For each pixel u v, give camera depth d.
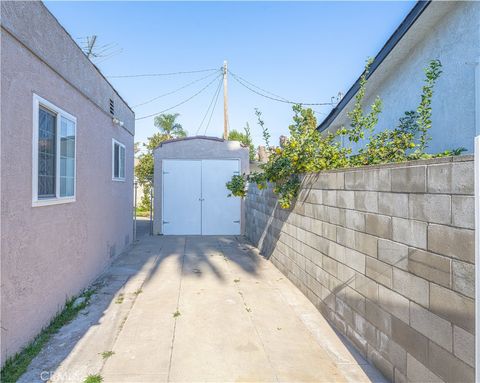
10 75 2.84
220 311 4.05
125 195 7.84
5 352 2.76
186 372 2.74
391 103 5.62
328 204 3.87
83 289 4.76
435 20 4.37
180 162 10.41
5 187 2.76
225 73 15.06
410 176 2.37
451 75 4.16
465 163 1.87
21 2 3.00
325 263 3.94
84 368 2.78
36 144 3.30
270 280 5.39
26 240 3.12
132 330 3.52
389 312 2.62
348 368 2.85
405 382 2.41
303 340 3.35
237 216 10.50
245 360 2.95
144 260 6.75
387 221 2.67
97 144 5.49
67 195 4.22
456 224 1.93
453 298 1.95
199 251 7.71
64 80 4.06
